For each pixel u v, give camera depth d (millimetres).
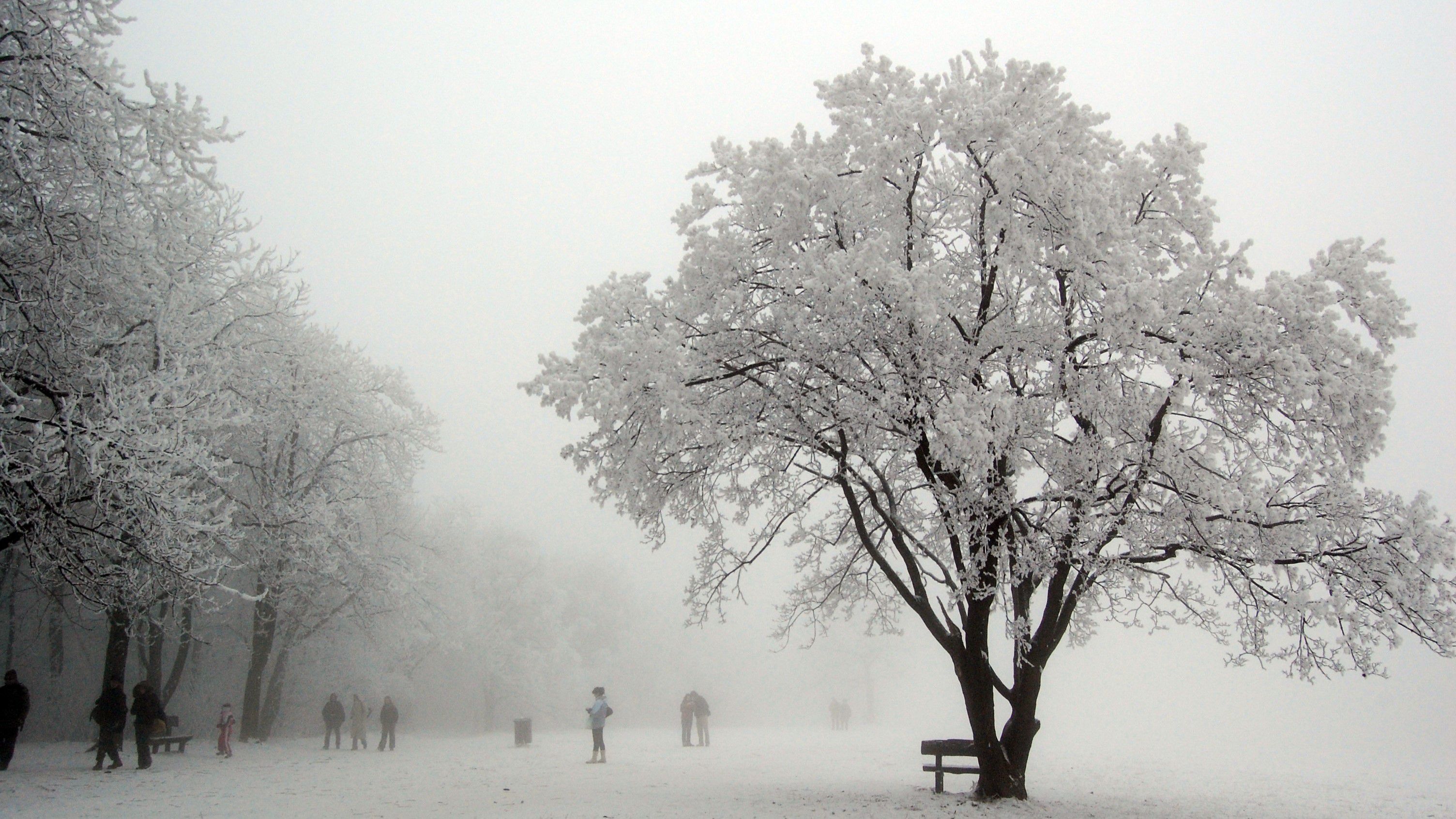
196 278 18438
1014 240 10539
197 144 14367
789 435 11438
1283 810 12258
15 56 11758
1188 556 10781
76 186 13312
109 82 13672
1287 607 10000
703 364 11469
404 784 14180
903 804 11227
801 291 11039
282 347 21312
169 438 12453
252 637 26547
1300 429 11242
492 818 10164
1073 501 10680
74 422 11742
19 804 11086
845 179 11703
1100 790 14383
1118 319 10039
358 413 24109
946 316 10867
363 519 24812
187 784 13625
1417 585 9914
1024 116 11508
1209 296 10859
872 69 12070
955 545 11555
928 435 10016
